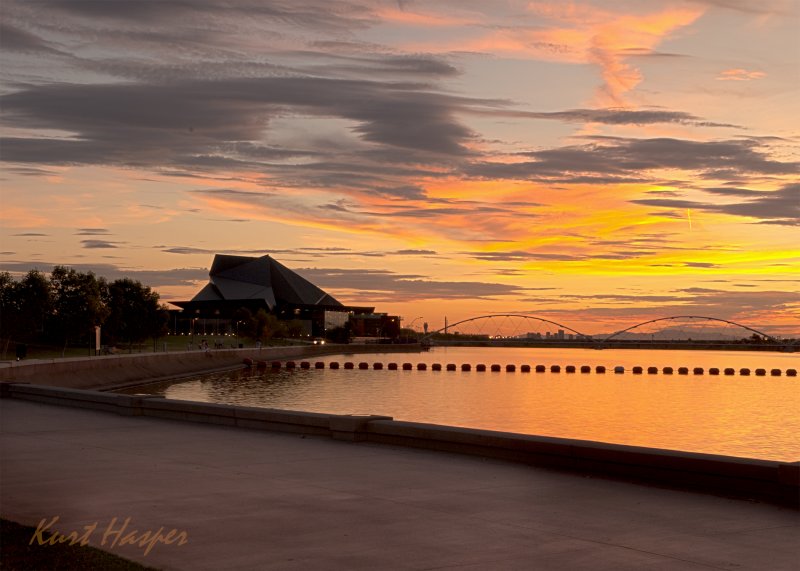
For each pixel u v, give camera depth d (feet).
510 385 421.18
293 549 38.22
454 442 67.15
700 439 215.92
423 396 340.59
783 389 408.87
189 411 92.27
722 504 48.16
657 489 52.60
